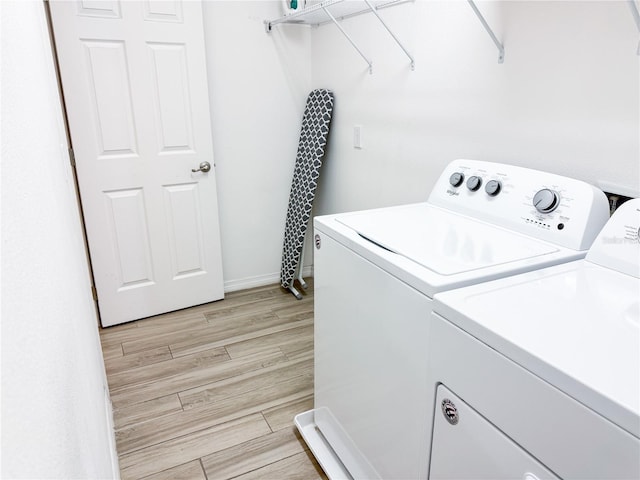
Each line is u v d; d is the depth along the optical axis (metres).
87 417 0.72
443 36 1.73
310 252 3.23
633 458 0.57
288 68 2.80
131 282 2.56
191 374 2.10
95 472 0.70
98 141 2.29
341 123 2.58
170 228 2.60
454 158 1.77
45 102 0.90
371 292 1.17
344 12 2.24
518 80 1.45
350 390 1.37
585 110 1.26
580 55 1.25
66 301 0.67
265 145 2.87
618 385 0.61
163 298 2.68
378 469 1.28
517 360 0.72
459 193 1.51
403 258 1.08
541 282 0.96
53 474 0.37
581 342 0.72
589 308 0.84
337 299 1.37
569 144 1.32
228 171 2.79
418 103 1.93
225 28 2.55
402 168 2.10
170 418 1.81
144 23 2.26
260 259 3.08
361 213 1.52
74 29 2.11
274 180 2.97
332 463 1.55
